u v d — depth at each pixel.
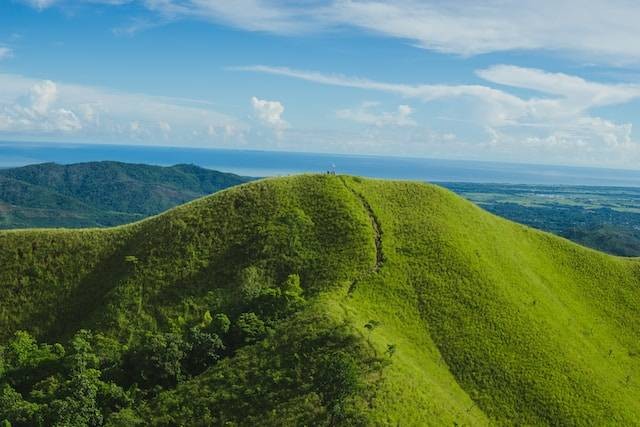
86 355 60.97
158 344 59.94
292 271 73.12
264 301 66.56
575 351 66.81
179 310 69.62
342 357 49.78
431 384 53.84
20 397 56.06
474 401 56.31
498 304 69.75
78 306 74.06
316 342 55.47
